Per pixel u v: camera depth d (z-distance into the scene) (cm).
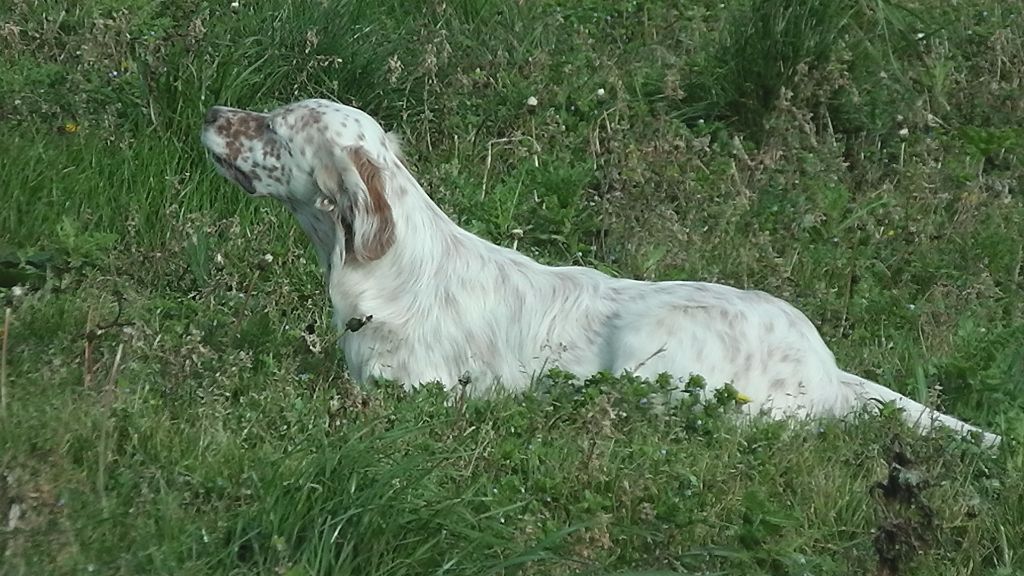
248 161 1095
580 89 1555
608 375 1019
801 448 986
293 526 812
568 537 850
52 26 1502
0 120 1362
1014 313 1295
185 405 957
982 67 1711
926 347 1215
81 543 783
